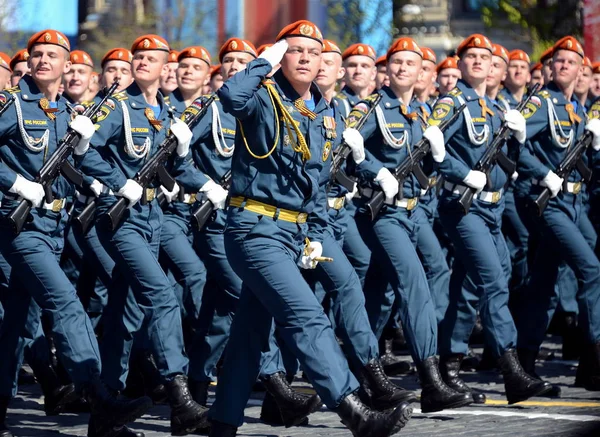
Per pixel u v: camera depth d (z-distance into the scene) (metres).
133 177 22.05
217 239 23.41
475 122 24.80
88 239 23.86
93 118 22.02
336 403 16.97
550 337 37.62
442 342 24.94
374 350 21.83
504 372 23.98
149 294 21.56
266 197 17.34
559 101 26.98
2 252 20.83
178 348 21.59
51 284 20.70
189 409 21.30
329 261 19.47
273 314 17.30
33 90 21.22
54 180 21.00
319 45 17.69
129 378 24.72
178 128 22.67
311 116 17.61
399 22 78.69
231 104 16.88
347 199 24.98
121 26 64.69
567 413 22.89
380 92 24.33
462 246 24.39
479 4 76.56
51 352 26.73
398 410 16.75
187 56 27.36
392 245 23.25
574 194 26.64
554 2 69.19
